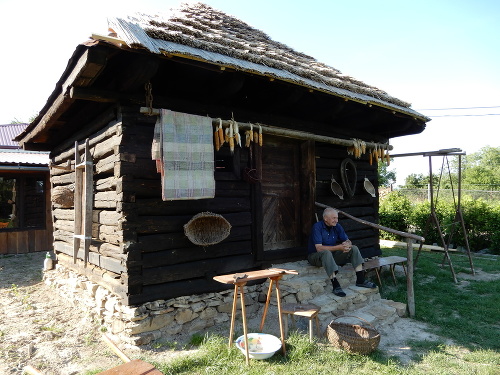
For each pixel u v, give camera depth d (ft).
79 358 12.22
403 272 24.08
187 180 12.85
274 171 19.44
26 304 18.80
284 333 13.37
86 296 16.85
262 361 11.48
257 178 16.66
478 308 17.20
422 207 39.78
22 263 31.81
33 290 21.86
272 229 19.20
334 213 17.30
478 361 11.93
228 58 12.80
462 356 12.34
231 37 16.49
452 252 34.37
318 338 13.24
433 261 28.73
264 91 16.16
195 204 15.01
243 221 16.47
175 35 11.93
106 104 14.61
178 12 18.66
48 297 20.12
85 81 12.03
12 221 37.35
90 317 15.72
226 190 16.02
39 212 38.63
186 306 14.16
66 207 20.21
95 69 11.18
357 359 11.78
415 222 39.32
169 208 14.28
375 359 11.83
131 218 13.25
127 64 11.99
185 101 15.08
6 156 38.29
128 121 13.47
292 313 12.77
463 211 36.09
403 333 14.42
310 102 17.92
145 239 13.56
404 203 42.14
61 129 20.61
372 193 23.32
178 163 12.71
